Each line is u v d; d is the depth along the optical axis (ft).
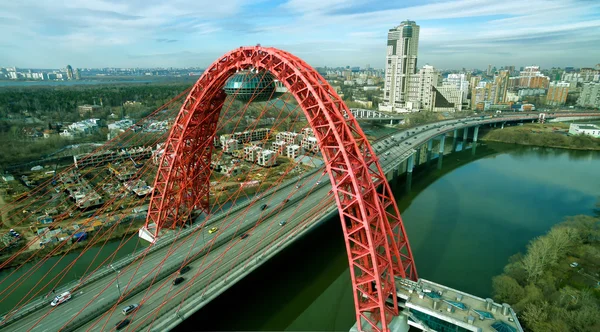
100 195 484.74
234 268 269.64
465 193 523.29
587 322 227.61
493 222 421.59
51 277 311.68
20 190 504.02
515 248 359.87
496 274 311.06
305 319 266.77
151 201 364.38
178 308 230.68
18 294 288.92
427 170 653.30
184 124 343.67
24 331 219.20
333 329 256.73
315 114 238.27
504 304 222.69
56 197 477.36
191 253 302.45
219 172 587.68
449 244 367.04
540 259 303.68
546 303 243.60
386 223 245.24
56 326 223.30
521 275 290.35
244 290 295.89
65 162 637.30
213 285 251.39
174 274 273.33
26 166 607.78
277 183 522.06
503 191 529.86
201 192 394.52
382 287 240.53
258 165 623.36
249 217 370.53
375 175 242.99
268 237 318.65
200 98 321.52
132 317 226.99
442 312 222.89
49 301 247.29
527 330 234.38
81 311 236.63
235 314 267.18
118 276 274.98
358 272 323.16
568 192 524.52
